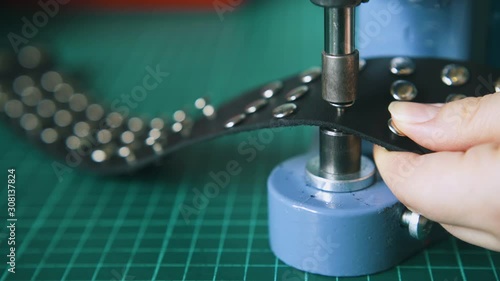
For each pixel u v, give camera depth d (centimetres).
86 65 144
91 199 101
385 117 74
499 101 66
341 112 74
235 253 85
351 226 75
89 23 165
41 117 118
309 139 114
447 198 64
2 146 119
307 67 139
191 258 85
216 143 114
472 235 67
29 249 89
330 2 66
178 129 97
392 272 79
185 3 170
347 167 78
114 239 90
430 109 71
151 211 96
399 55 94
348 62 69
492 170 62
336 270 77
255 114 82
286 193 78
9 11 164
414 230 76
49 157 111
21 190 104
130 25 164
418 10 93
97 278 82
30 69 136
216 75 139
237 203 97
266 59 145
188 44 154
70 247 89
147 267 83
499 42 103
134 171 105
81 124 114
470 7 92
